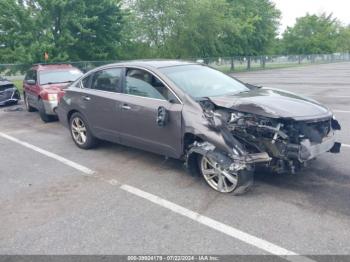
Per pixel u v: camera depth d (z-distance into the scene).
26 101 11.41
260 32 41.72
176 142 4.79
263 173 5.03
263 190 4.50
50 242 3.55
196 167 4.78
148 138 5.21
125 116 5.46
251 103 4.38
